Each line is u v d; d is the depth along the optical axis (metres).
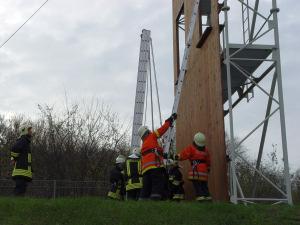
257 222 6.49
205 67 11.59
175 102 11.25
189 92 13.49
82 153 24.36
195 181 9.28
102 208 6.94
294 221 6.62
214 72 10.67
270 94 9.91
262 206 7.46
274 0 9.91
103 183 18.67
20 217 6.75
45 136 24.86
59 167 23.92
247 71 11.05
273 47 9.81
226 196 9.60
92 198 7.91
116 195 12.19
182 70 11.44
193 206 7.13
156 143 9.03
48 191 18.00
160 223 6.36
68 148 24.33
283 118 9.38
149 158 8.87
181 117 14.55
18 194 9.64
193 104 12.95
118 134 25.52
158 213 6.76
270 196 18.31
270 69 10.31
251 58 10.39
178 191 10.85
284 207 7.43
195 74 12.75
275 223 6.50
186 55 11.52
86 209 6.91
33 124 26.34
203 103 11.76
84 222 6.42
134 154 11.21
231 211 6.98
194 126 12.77
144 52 17.92
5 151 26.67
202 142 9.44
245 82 11.77
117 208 6.93
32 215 6.82
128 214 6.64
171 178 10.85
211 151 10.91
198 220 6.54
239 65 10.68
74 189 18.27
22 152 9.79
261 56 10.37
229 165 10.47
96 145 24.83
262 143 10.39
